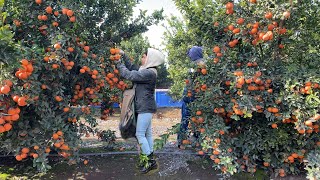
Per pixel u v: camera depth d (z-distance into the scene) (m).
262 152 3.63
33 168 3.76
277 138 3.41
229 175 3.48
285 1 2.98
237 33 3.23
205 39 3.76
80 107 3.71
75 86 3.73
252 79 3.07
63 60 3.14
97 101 3.77
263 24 3.13
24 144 3.10
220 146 3.36
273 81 3.21
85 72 3.62
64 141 3.26
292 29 3.37
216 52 3.39
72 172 3.68
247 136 3.55
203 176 3.62
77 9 3.35
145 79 3.54
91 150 4.48
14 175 3.54
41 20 3.29
